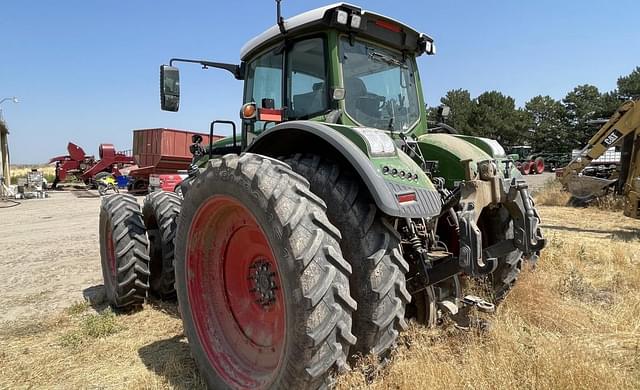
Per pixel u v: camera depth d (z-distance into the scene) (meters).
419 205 2.42
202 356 2.82
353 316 2.43
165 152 19.11
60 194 21.91
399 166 2.49
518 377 2.44
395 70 3.70
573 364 2.44
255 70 3.96
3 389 2.86
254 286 2.74
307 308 2.08
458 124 49.75
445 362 2.54
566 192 12.41
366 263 2.39
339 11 3.07
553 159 36.75
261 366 2.62
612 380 2.38
